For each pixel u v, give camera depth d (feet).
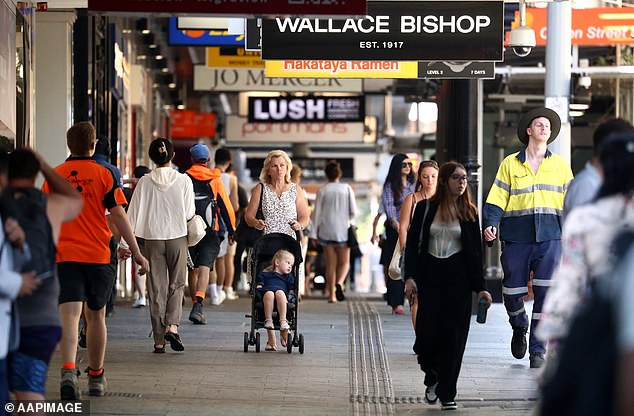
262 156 402.93
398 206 157.89
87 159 89.61
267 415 85.20
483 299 88.48
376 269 361.92
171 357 113.60
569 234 50.01
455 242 88.89
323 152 410.11
